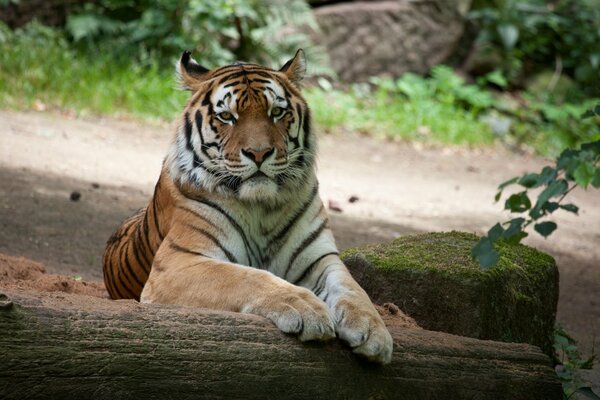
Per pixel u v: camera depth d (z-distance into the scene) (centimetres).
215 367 605
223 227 811
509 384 707
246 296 691
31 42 2553
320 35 3062
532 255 1006
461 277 870
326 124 2733
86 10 2752
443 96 3073
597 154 682
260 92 799
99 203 1639
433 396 675
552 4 3544
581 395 942
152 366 586
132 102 2481
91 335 574
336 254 841
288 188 822
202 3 2700
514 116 3155
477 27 3375
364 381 650
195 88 850
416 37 3203
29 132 2084
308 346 641
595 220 2141
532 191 2339
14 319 552
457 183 2342
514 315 915
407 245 984
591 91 3391
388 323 807
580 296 1467
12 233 1364
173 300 748
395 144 2722
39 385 552
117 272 983
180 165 830
